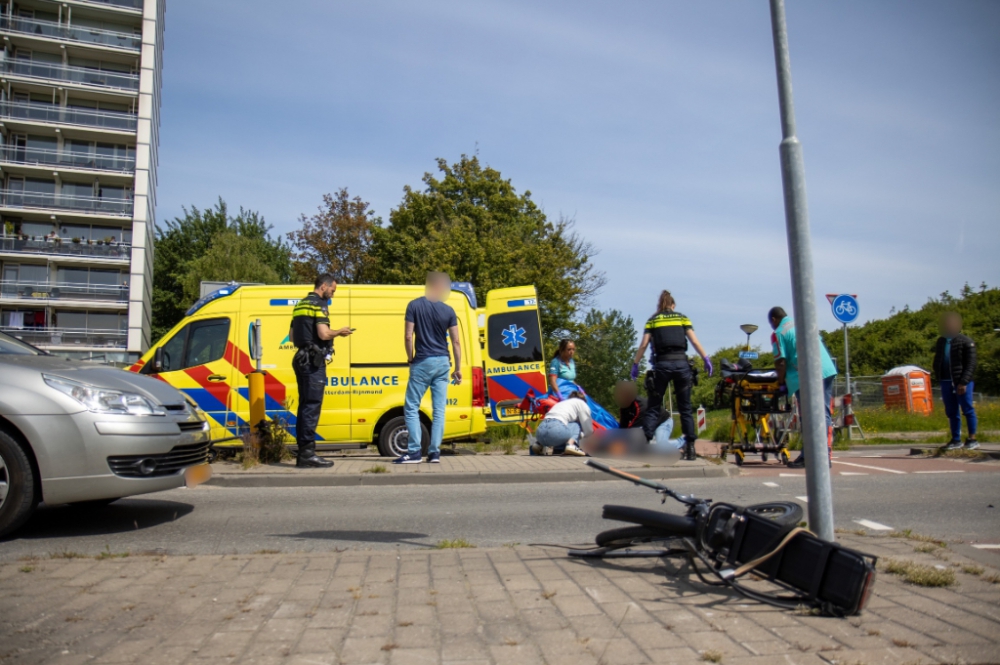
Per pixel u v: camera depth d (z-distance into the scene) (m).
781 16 4.49
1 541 5.46
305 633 3.31
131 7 66.25
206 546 5.30
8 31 62.31
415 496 7.42
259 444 9.23
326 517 6.37
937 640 3.22
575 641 3.21
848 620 3.47
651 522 4.35
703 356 10.02
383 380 10.98
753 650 3.11
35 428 5.33
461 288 11.95
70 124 63.50
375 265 42.12
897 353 54.72
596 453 10.00
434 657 3.05
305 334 8.66
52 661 3.00
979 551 4.82
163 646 3.15
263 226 74.19
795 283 4.39
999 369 40.47
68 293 63.34
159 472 5.77
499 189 41.22
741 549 3.96
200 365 10.64
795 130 4.45
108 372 5.99
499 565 4.46
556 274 37.19
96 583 4.06
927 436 16.45
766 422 10.45
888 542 4.96
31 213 62.94
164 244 72.31
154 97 69.81
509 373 16.83
